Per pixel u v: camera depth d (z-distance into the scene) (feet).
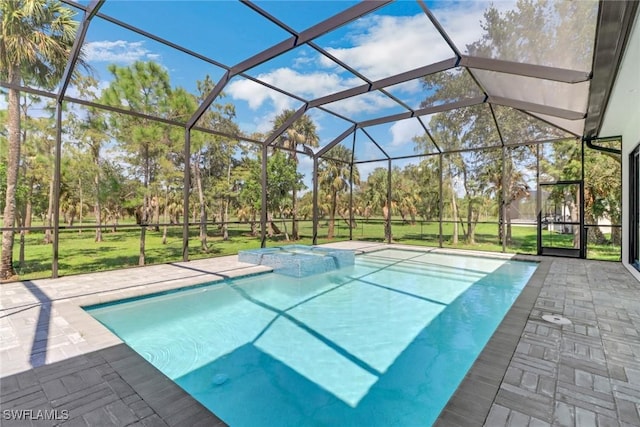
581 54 11.92
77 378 6.94
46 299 13.16
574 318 10.81
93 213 32.86
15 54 23.43
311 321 13.12
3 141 25.72
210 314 13.87
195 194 42.55
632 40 9.63
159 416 5.63
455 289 18.15
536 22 11.18
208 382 8.50
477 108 25.31
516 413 5.65
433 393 8.03
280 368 9.27
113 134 30.81
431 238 41.45
